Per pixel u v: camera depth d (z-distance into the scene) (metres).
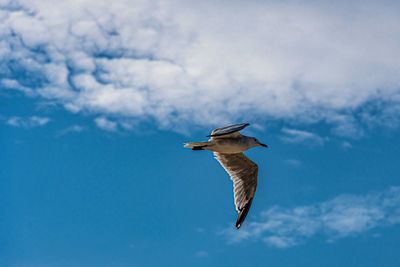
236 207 24.16
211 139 22.38
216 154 24.14
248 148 22.53
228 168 24.25
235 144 22.27
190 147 22.45
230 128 20.25
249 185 24.31
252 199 24.34
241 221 24.02
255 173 24.12
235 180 24.30
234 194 24.23
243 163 23.97
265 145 22.66
